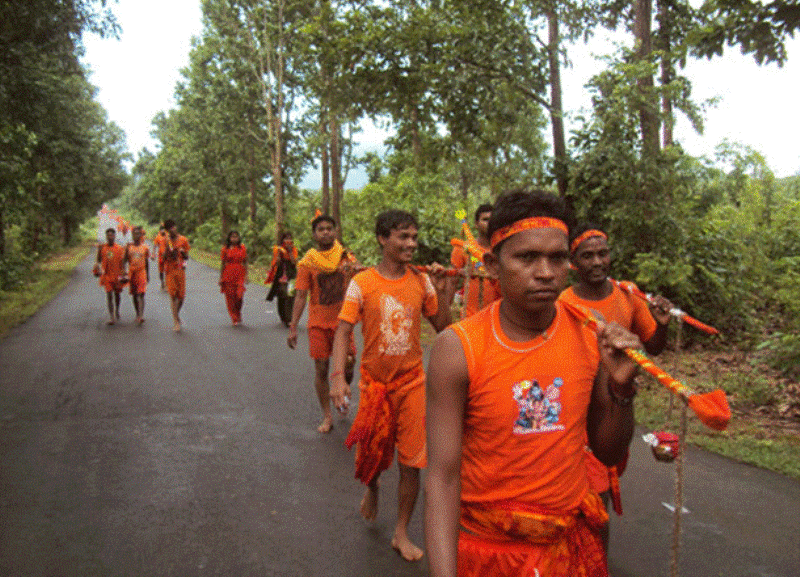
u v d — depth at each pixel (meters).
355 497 4.75
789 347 7.02
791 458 5.22
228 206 37.34
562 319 1.90
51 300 16.52
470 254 4.09
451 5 11.04
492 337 1.85
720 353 8.80
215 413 6.75
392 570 3.74
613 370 1.85
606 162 9.19
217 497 4.73
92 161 30.42
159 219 66.50
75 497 4.72
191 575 3.69
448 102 11.15
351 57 11.10
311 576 3.67
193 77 34.31
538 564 1.91
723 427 1.49
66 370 8.63
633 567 3.69
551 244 1.76
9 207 16.14
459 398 1.87
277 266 12.15
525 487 1.88
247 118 31.22
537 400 1.85
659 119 9.15
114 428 6.27
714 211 12.84
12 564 3.80
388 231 3.98
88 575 3.69
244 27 29.30
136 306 12.62
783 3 5.60
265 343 10.57
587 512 1.95
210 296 17.47
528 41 10.97
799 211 12.93
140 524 4.30
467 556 1.97
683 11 11.05
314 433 6.15
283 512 4.49
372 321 3.89
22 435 6.05
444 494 1.83
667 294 9.33
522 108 11.86
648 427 6.05
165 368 8.76
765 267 11.12
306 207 34.97
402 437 3.88
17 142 15.66
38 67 16.25
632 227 9.21
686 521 4.25
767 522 4.23
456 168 17.72
